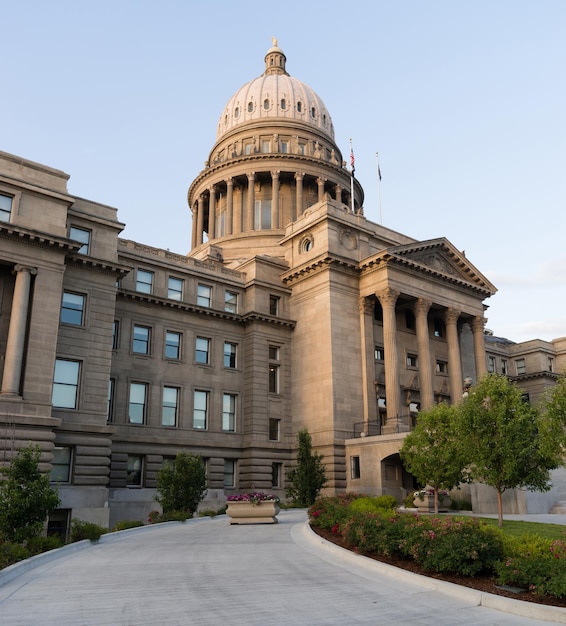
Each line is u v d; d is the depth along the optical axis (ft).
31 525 83.71
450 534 56.75
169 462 172.45
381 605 45.44
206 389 185.88
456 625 40.16
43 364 129.18
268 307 199.52
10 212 132.98
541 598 46.09
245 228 277.64
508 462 81.30
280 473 187.62
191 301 189.06
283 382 194.80
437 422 118.01
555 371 302.25
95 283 149.38
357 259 195.21
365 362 184.85
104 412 143.23
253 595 48.08
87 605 44.42
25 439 123.03
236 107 316.40
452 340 201.26
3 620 39.99
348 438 176.14
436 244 199.31
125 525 108.47
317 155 288.30
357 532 67.56
